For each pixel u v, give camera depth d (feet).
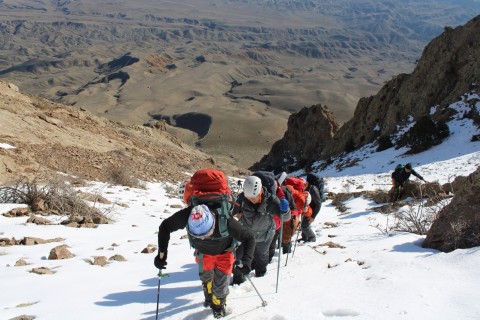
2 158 57.47
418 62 171.01
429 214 33.71
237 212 21.11
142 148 108.27
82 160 75.36
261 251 21.93
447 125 138.31
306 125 256.32
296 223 25.96
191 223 15.78
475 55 153.28
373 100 189.06
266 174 21.74
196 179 16.74
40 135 80.48
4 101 91.09
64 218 42.04
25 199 45.44
